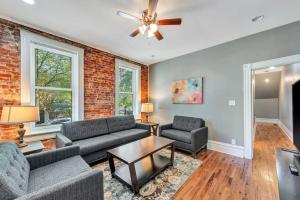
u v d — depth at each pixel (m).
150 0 1.57
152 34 2.17
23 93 2.44
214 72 3.45
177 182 2.05
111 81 3.88
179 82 4.13
